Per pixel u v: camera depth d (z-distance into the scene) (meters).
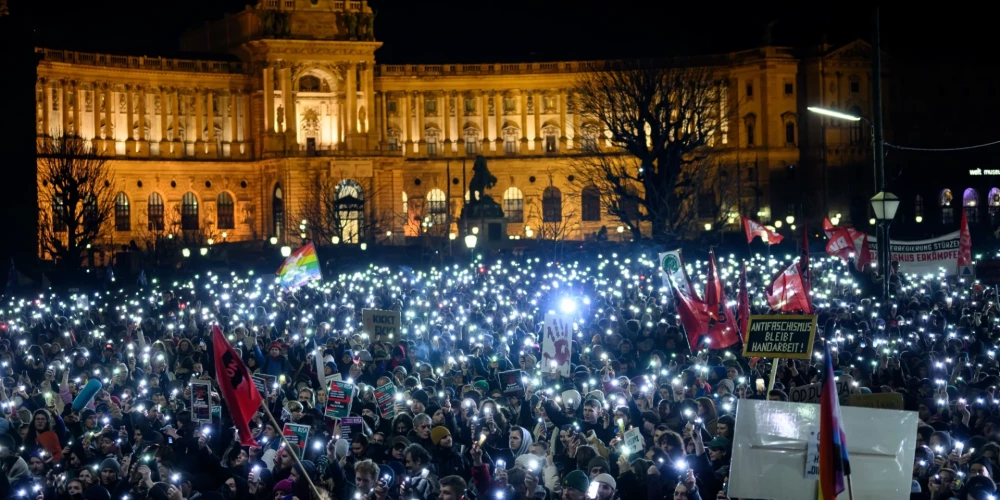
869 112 197.38
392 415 32.75
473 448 25.12
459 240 152.12
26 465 27.28
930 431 27.73
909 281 74.19
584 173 174.88
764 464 20.48
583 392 35.62
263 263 147.62
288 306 71.31
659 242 129.88
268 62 195.00
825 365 19.25
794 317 24.98
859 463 20.23
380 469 26.19
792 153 196.38
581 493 23.50
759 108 196.38
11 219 112.88
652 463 26.30
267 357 45.38
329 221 178.12
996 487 23.00
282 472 27.20
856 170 196.25
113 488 26.70
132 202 191.62
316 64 196.62
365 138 197.75
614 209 137.50
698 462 25.97
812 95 196.00
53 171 162.88
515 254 139.88
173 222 184.88
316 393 35.47
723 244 137.75
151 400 35.31
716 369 38.03
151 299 77.94
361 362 41.38
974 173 198.50
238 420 25.08
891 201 53.25
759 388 30.14
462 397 34.75
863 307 53.22
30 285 95.25
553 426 31.86
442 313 61.44
